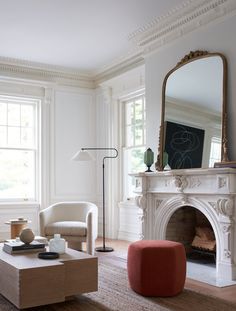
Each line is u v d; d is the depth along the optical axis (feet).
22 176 20.74
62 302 9.68
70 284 9.41
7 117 20.47
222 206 11.93
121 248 17.56
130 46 18.02
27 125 21.04
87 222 15.21
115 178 20.76
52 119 21.31
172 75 15.26
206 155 13.52
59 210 16.98
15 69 20.33
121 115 20.84
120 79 20.15
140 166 19.40
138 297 10.10
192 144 14.14
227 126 12.96
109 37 16.92
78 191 21.77
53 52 18.81
